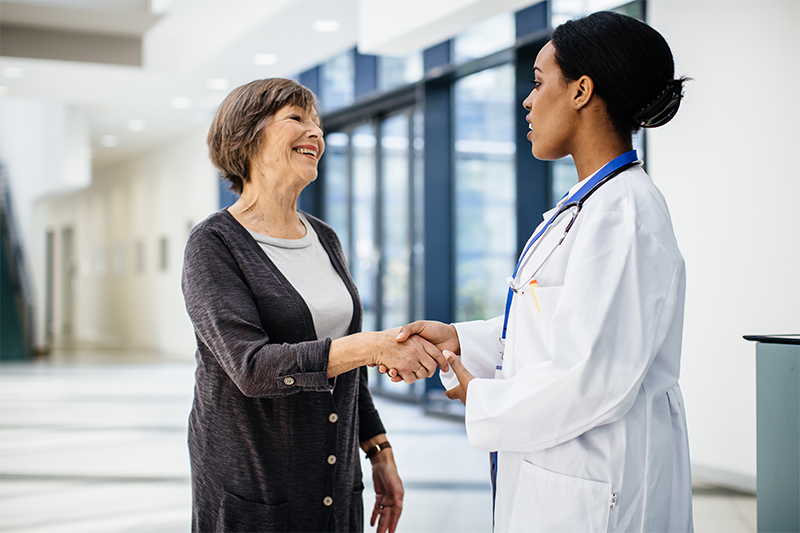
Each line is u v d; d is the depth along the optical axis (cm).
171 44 939
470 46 688
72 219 2227
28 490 464
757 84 446
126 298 1725
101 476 500
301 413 154
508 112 663
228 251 157
